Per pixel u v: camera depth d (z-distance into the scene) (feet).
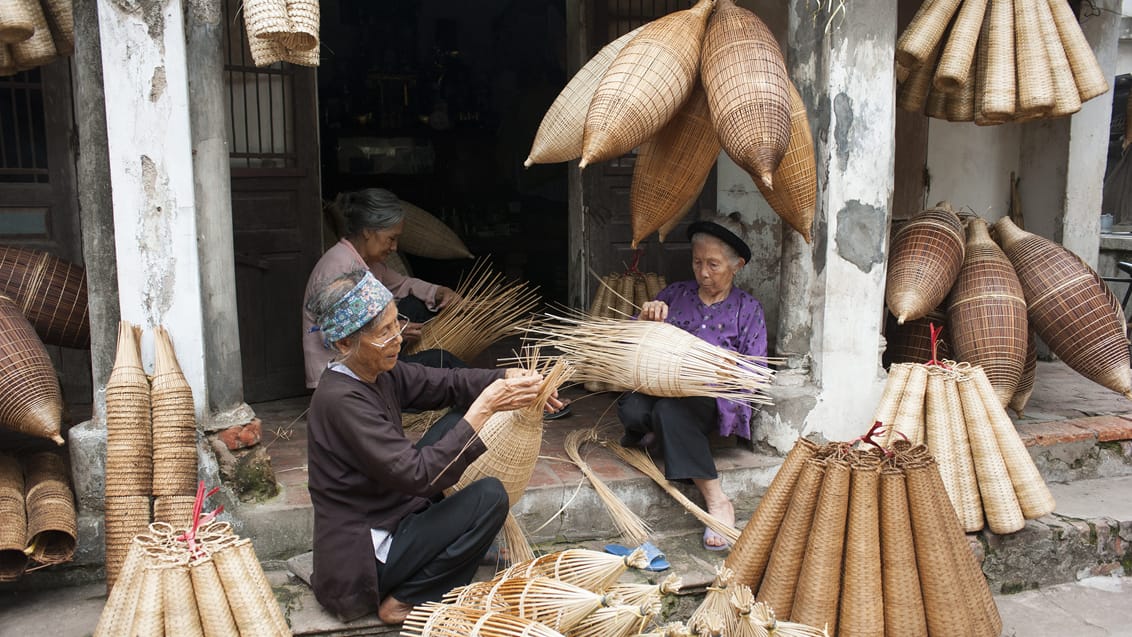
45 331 12.23
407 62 28.63
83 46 10.50
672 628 8.27
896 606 9.93
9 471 10.96
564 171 28.19
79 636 10.00
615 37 18.34
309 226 16.46
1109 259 25.79
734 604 8.76
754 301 12.98
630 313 17.39
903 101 15.05
